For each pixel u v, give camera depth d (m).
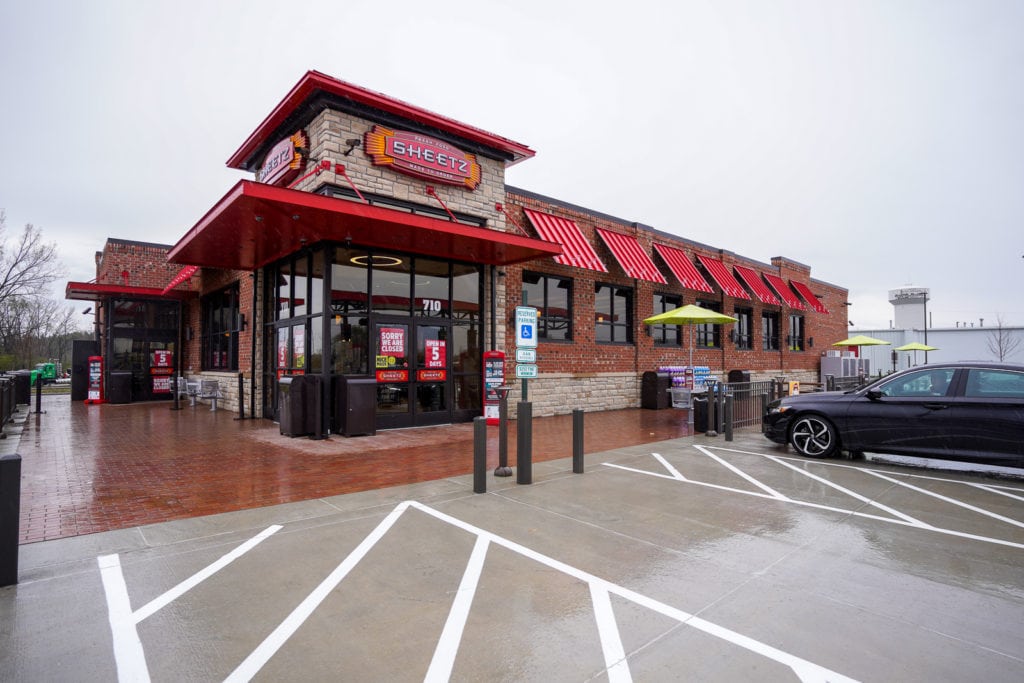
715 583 3.99
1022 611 3.58
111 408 16.92
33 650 3.03
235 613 3.50
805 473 7.68
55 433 11.13
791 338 27.05
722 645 3.14
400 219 9.30
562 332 15.62
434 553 4.55
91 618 3.41
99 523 5.23
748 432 11.88
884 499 6.31
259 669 2.88
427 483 6.91
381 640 3.19
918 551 4.65
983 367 7.77
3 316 35.19
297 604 3.63
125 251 20.56
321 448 9.32
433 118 11.34
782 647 3.12
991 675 2.85
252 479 7.07
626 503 6.08
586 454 9.11
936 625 3.39
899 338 49.69
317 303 11.02
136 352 20.03
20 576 4.01
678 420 14.01
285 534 4.98
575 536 4.98
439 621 3.42
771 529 5.21
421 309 12.09
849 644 3.16
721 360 21.33
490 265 13.27
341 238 10.45
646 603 3.67
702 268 20.44
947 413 7.75
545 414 14.76
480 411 13.08
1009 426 7.32
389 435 10.74
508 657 3.02
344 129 10.49
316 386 10.37
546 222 14.49
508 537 4.95
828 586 3.95
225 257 12.43
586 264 14.37
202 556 4.44
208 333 18.84
